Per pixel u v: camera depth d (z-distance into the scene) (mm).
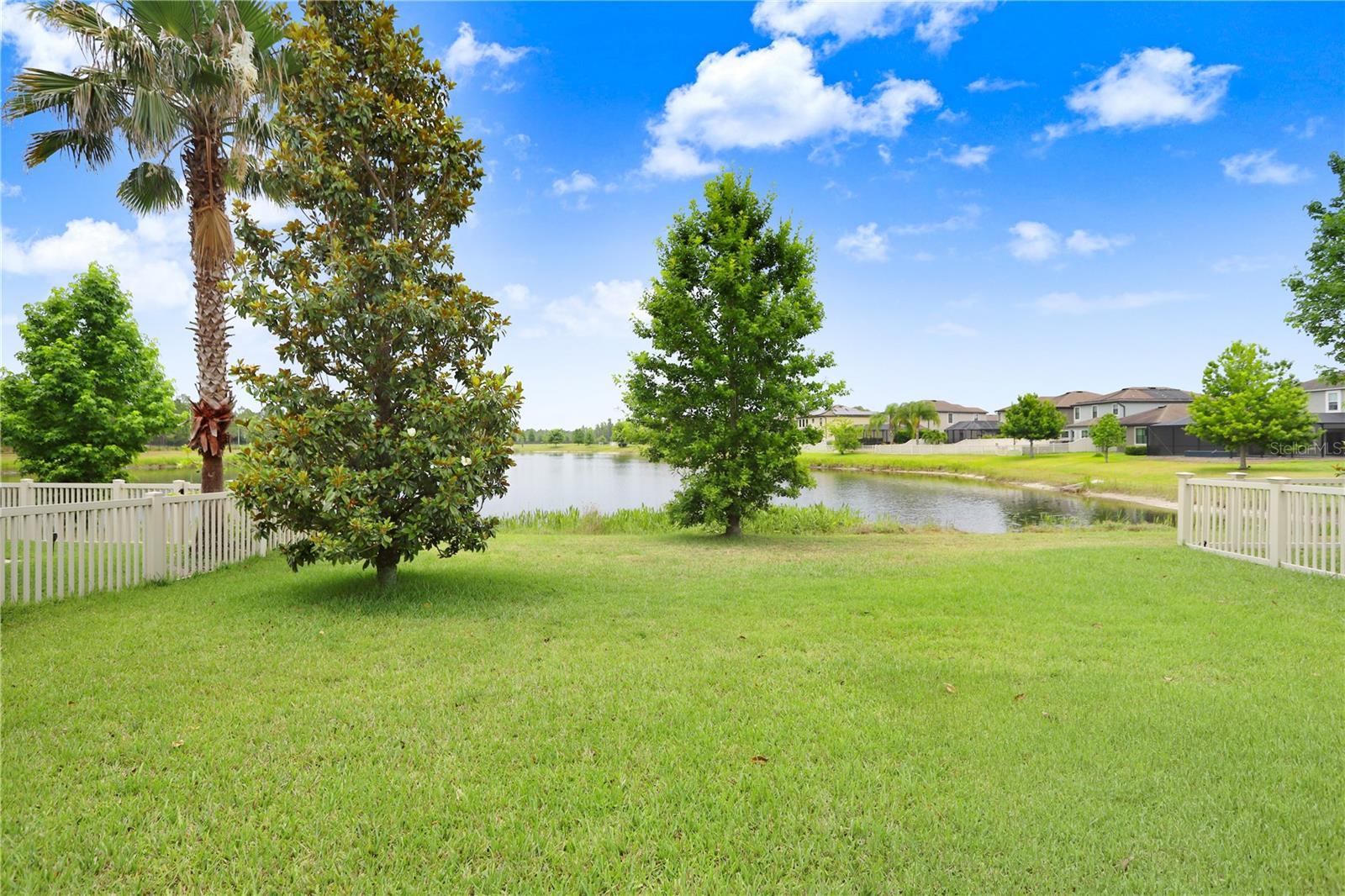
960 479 49906
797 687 4852
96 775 3535
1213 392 39281
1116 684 4781
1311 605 7023
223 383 11719
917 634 6242
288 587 8367
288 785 3443
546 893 2654
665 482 46906
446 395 7742
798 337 14766
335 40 8125
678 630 6449
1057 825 3055
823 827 3059
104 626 6484
